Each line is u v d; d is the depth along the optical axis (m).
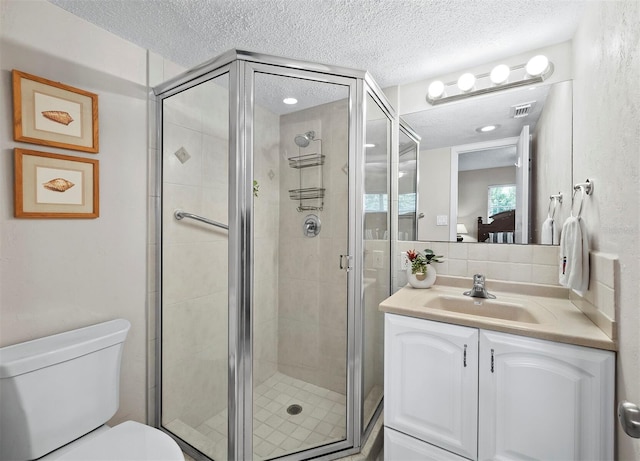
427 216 2.00
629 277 0.90
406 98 2.07
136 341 1.66
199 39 1.60
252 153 1.46
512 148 1.77
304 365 1.71
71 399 1.21
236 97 1.40
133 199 1.64
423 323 1.36
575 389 1.07
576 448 1.07
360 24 1.46
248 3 1.32
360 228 1.60
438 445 1.32
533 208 1.71
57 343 1.24
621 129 0.95
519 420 1.16
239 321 1.43
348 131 1.60
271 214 1.60
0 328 1.18
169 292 1.69
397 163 2.10
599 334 1.07
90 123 1.45
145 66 1.69
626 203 0.91
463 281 1.87
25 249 1.25
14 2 1.22
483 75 1.82
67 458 1.05
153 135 1.73
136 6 1.34
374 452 1.62
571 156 1.57
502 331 1.19
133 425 1.24
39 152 1.29
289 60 1.44
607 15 1.08
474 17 1.41
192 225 1.60
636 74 0.84
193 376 1.59
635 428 0.61
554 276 1.65
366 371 1.69
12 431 1.07
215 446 1.50
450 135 1.94
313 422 1.64
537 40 1.60
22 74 1.23
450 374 1.30
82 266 1.44
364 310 1.65
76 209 1.41
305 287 1.69
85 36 1.44
